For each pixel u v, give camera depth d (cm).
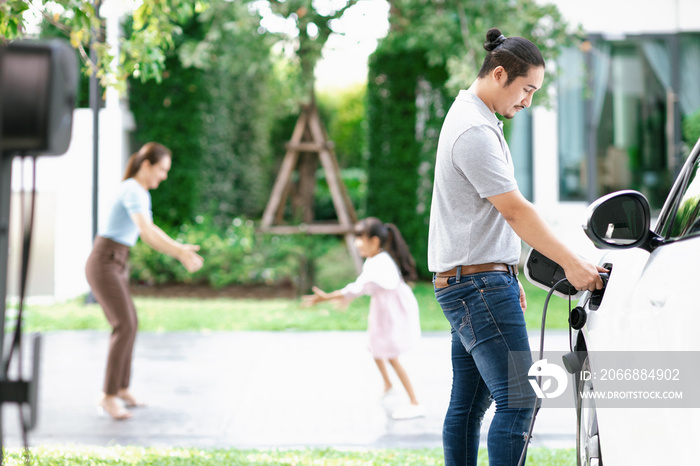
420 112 1587
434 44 1416
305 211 1703
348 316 1218
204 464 517
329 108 3462
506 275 359
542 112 1662
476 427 393
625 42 1703
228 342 1036
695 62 1697
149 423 669
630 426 262
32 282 1416
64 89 219
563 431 643
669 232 295
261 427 656
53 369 875
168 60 1574
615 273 316
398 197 1592
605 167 1705
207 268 1512
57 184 1427
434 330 1104
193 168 1606
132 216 673
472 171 344
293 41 1390
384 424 664
